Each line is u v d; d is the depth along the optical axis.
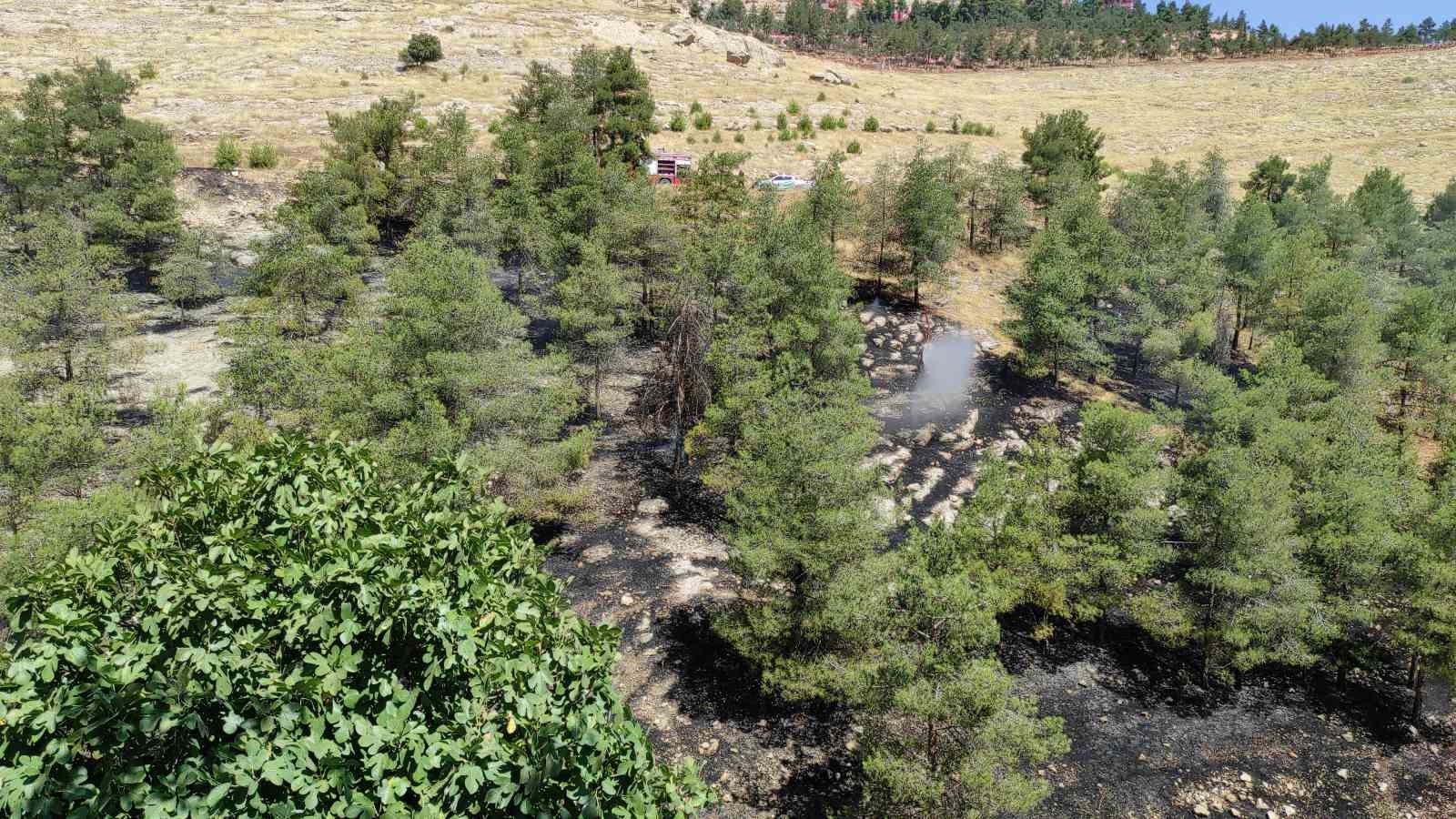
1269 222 70.75
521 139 75.81
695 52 137.50
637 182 69.25
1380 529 33.34
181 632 13.58
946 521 43.78
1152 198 77.69
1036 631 34.50
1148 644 36.69
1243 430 41.78
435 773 14.02
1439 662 31.12
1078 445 52.81
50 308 45.78
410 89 103.94
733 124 106.75
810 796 27.30
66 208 66.12
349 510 16.89
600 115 86.56
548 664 15.30
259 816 12.38
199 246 60.91
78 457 33.53
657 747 29.02
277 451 17.77
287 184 78.00
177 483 17.69
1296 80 170.75
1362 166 115.25
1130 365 66.62
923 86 165.25
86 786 11.36
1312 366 52.62
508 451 34.91
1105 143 131.12
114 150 69.62
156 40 115.75
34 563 25.77
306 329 52.72
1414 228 79.06
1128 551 34.69
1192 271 64.88
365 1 138.38
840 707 31.12
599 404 54.88
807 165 94.75
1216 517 33.19
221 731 13.11
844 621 27.48
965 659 24.67
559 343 53.47
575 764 13.55
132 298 52.03
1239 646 34.41
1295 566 33.28
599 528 42.06
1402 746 31.25
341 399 35.31
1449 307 63.16
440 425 32.59
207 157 80.25
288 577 14.14
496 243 65.69
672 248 60.41
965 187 82.44
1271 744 31.09
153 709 11.87
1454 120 130.00
